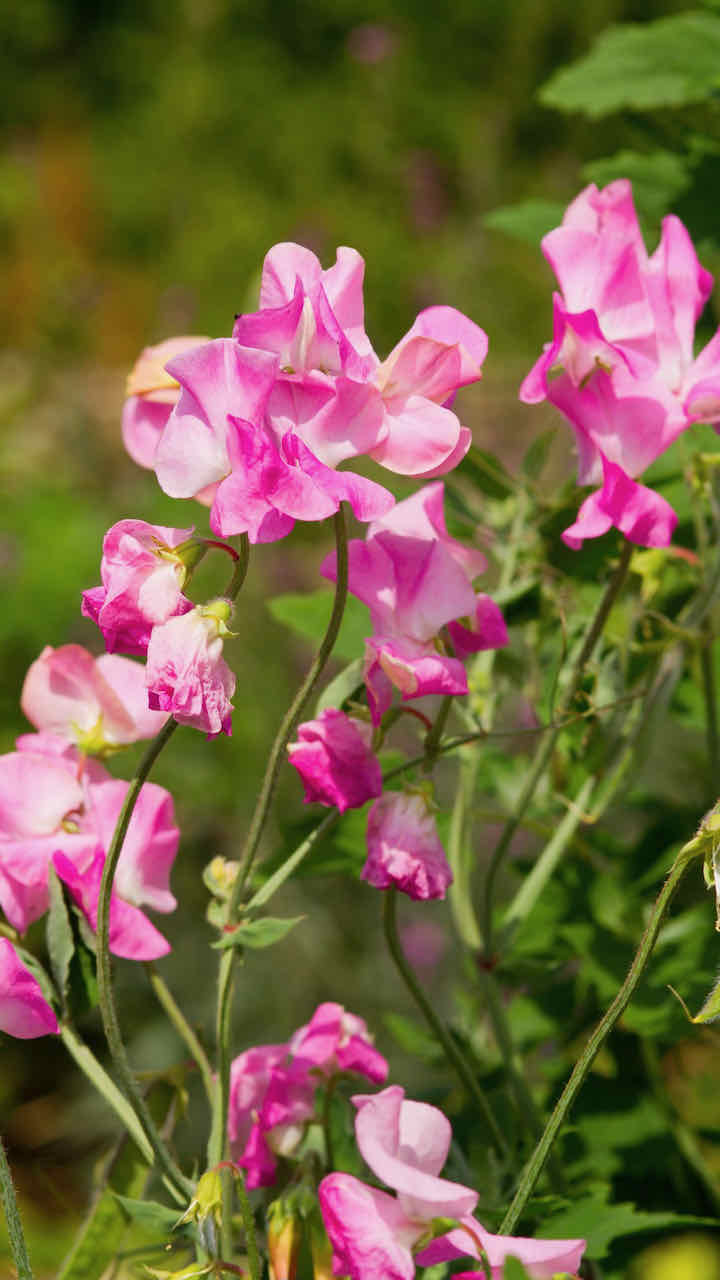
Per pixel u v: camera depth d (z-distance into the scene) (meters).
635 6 7.47
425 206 6.77
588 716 1.00
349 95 7.64
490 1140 0.98
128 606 0.87
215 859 0.93
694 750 1.44
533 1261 0.87
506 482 1.06
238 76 7.78
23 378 4.52
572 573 1.04
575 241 0.93
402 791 0.92
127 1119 0.91
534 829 1.06
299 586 2.97
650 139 1.16
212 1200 0.89
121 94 8.14
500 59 7.62
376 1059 0.95
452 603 0.91
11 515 3.37
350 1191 0.88
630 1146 1.07
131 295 7.33
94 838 0.93
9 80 8.09
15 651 3.08
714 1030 1.02
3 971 0.91
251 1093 0.95
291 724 0.90
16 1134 2.22
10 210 7.49
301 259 0.88
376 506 0.87
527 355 6.30
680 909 1.09
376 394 0.88
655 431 0.91
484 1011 1.09
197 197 7.50
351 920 2.44
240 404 0.87
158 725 0.95
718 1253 1.07
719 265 1.13
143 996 2.38
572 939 1.04
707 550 1.02
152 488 3.69
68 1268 0.95
